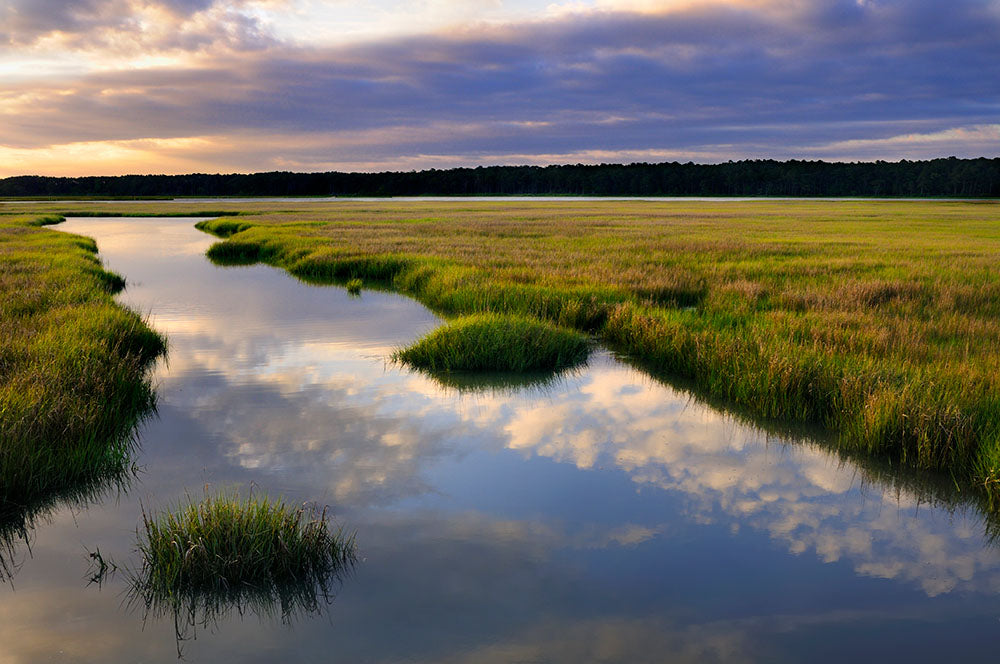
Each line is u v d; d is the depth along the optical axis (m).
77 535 4.96
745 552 4.80
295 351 11.45
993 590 4.36
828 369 8.23
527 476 6.14
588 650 3.69
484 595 4.21
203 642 3.78
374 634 3.84
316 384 9.34
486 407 8.37
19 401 6.46
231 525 4.46
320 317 14.82
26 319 10.93
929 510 5.59
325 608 4.08
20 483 5.47
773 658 3.64
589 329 13.35
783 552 4.82
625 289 15.38
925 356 8.98
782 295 13.74
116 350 9.20
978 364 8.34
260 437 7.15
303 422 7.68
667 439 7.24
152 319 14.49
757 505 5.60
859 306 12.38
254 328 13.52
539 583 4.35
